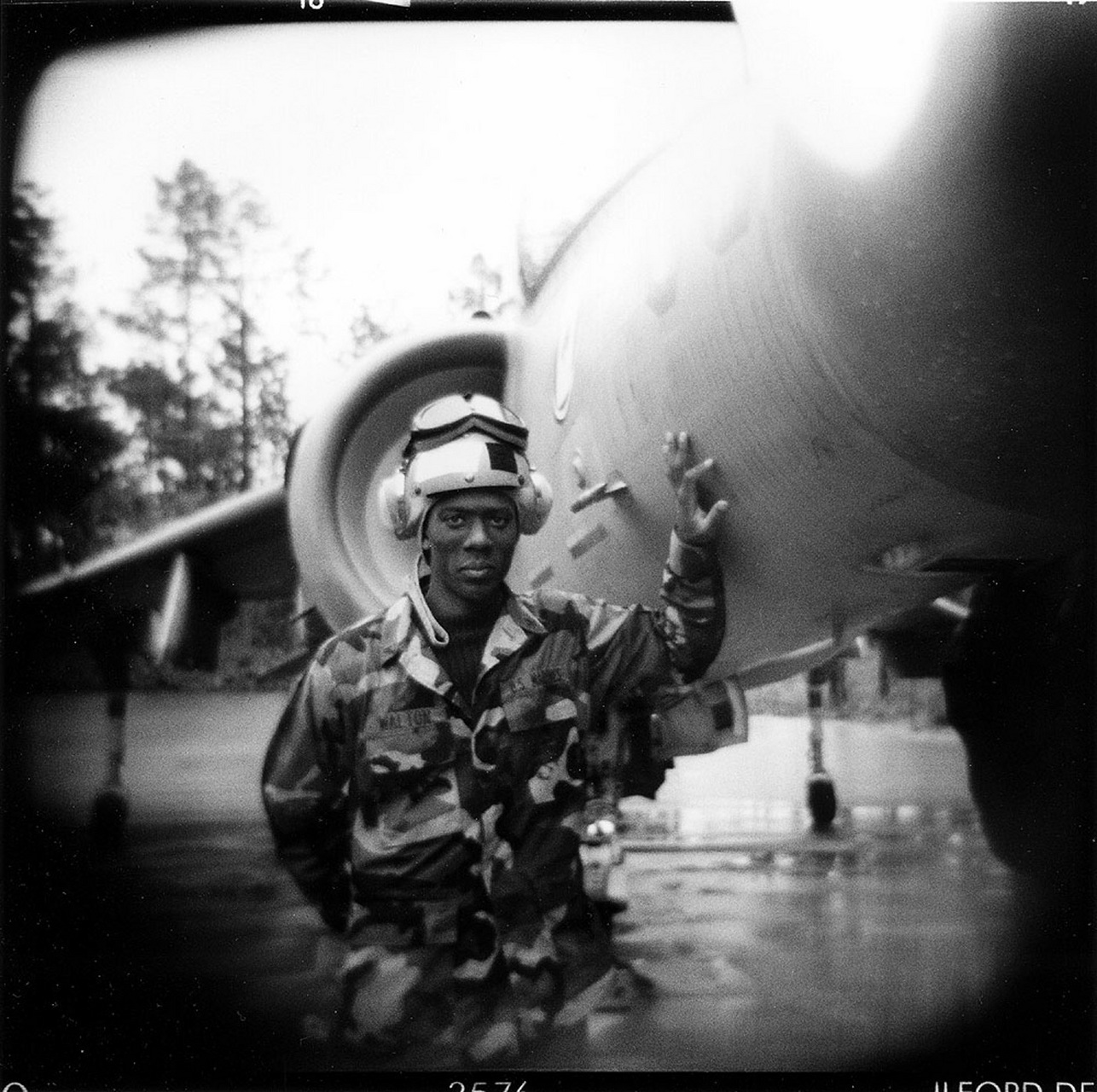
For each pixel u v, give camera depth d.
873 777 6.85
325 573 4.59
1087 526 2.71
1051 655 3.25
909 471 2.55
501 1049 2.54
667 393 2.95
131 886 4.42
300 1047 2.88
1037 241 2.12
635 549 3.47
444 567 2.47
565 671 2.56
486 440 2.45
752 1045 2.83
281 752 2.53
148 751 8.55
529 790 2.52
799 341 2.47
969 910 3.82
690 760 7.87
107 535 5.50
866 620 3.44
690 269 2.82
